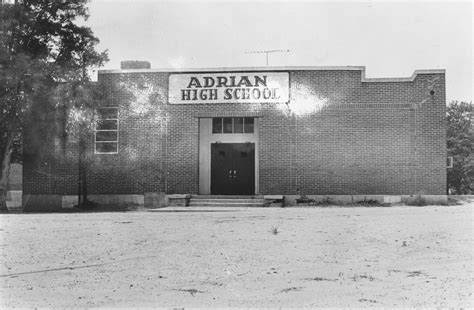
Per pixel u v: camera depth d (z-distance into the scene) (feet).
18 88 76.38
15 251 38.52
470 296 25.32
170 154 80.38
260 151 79.10
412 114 77.51
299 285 27.91
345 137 78.02
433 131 77.36
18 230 49.32
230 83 79.82
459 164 162.30
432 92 77.36
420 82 77.56
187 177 79.97
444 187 76.79
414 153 77.30
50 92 77.56
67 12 81.25
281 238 42.78
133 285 28.40
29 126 78.59
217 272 31.22
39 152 81.30
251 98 79.41
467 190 164.04
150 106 80.89
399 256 35.29
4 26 76.84
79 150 80.94
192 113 80.28
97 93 80.48
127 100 81.15
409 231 45.47
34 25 80.69
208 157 83.35
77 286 28.32
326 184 77.92
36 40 82.12
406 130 77.51
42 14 80.94
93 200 80.89
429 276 29.53
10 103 75.51
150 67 85.40
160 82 80.84
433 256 35.09
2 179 78.84
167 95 80.69
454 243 39.63
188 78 80.43
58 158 81.35
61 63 81.30
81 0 80.94
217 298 25.49
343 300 24.81
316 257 35.19
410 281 28.45
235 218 58.29
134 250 38.65
